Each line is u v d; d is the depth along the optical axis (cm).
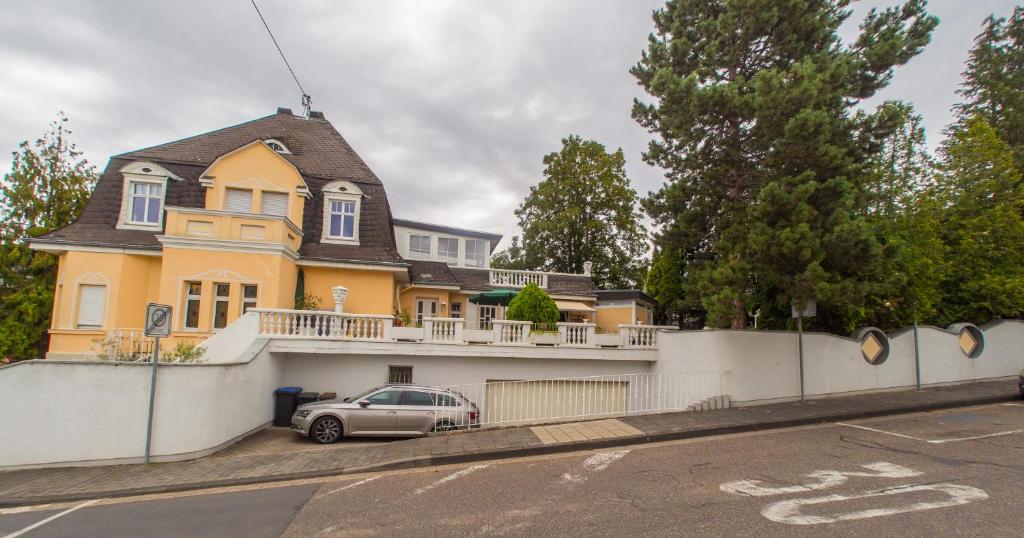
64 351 1678
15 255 2067
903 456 827
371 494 742
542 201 3909
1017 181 1902
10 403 946
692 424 1102
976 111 2562
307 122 2531
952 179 1850
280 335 1453
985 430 1001
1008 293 1712
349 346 1507
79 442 966
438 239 2964
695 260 1573
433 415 1231
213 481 850
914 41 1306
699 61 1391
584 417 1249
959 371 1609
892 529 529
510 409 1587
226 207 1917
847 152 1265
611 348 1645
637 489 700
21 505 771
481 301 2262
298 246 1945
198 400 1044
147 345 1591
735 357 1340
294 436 1276
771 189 1164
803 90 1107
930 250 1655
